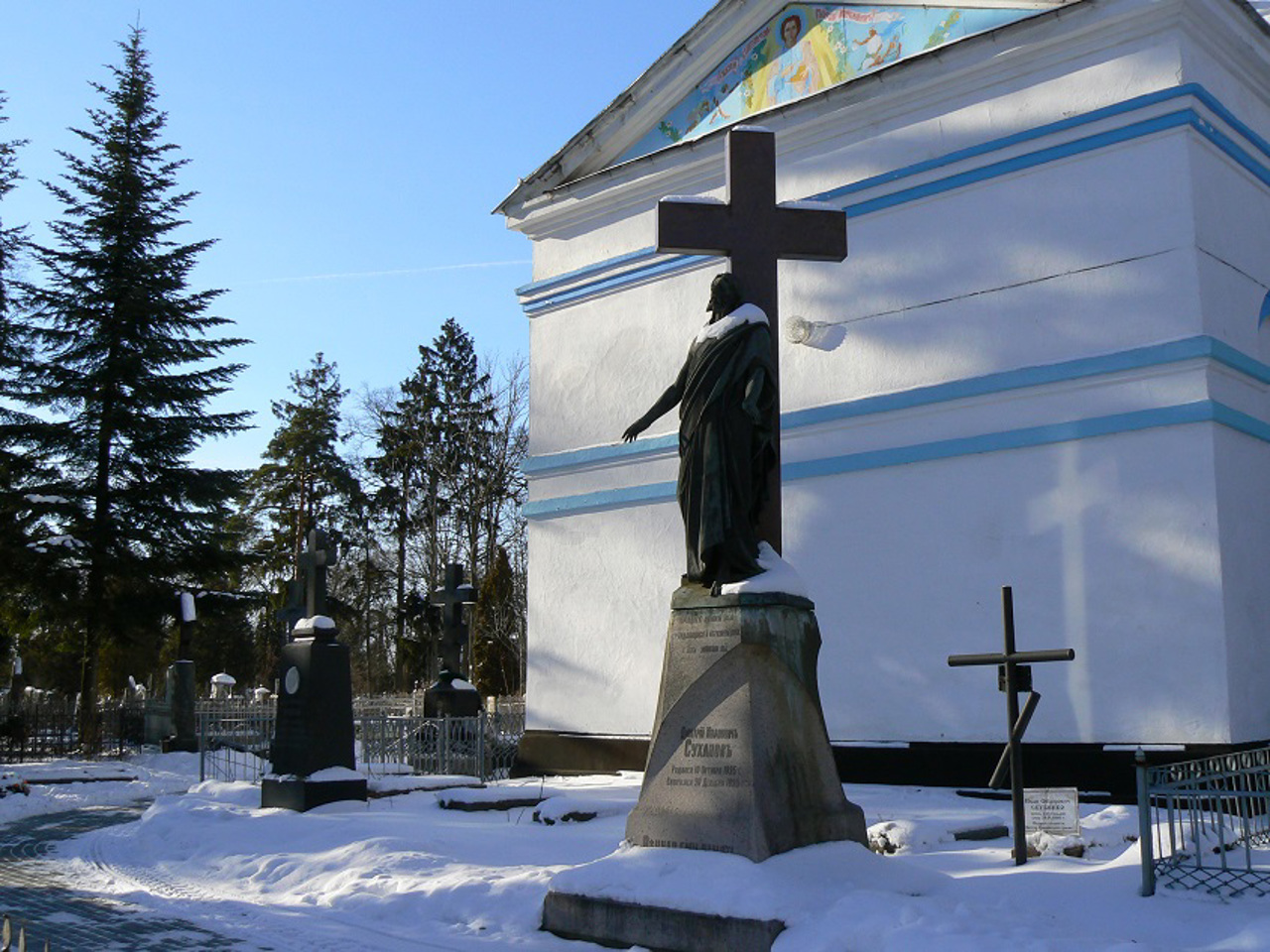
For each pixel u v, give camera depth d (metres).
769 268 9.32
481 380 55.62
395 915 8.97
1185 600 13.77
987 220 16.09
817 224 9.48
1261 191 16.05
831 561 16.83
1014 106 16.05
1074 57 15.55
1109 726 14.13
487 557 49.34
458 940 8.09
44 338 34.56
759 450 8.84
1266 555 14.50
